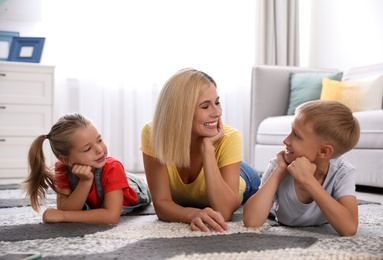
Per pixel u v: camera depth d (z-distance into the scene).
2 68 3.43
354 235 1.27
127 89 4.09
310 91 3.46
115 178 1.49
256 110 3.65
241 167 1.95
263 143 3.46
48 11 3.96
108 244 1.13
